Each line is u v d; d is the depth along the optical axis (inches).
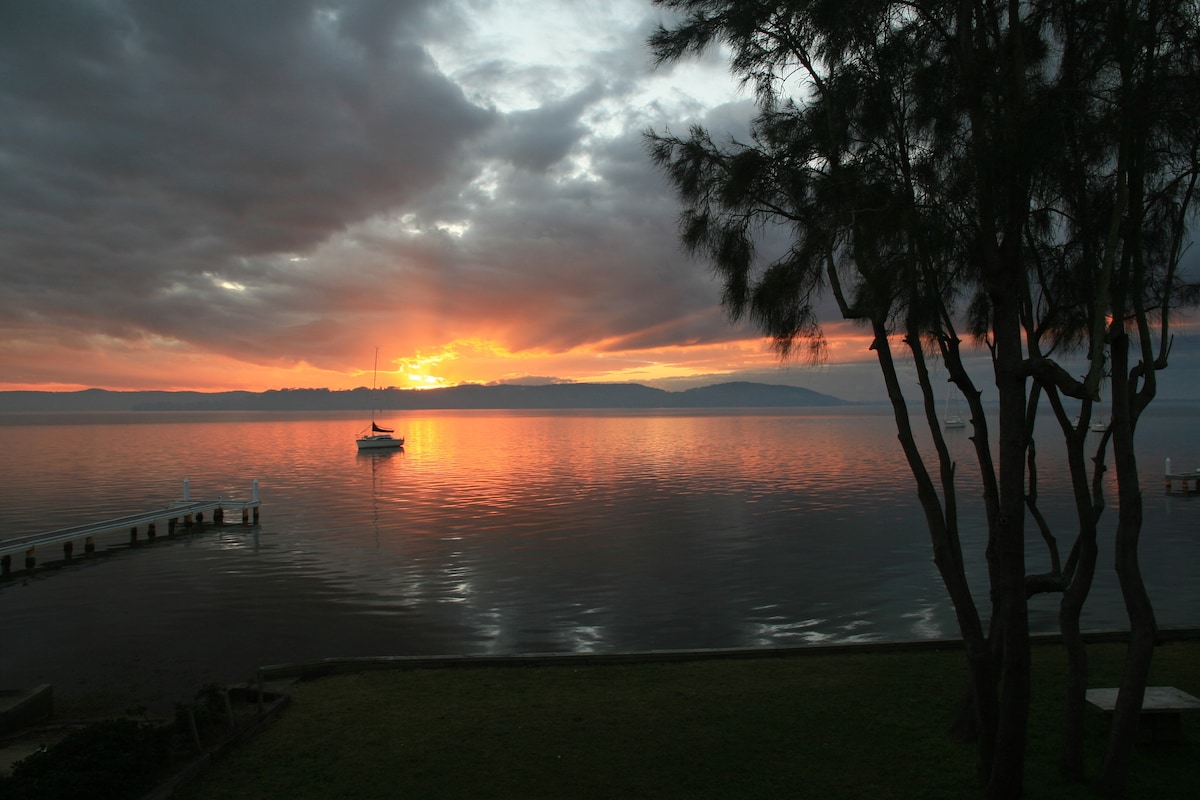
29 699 379.9
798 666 418.3
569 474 1985.7
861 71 279.7
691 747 304.7
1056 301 317.4
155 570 884.0
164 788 264.8
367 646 576.7
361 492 1633.9
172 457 2667.3
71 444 3430.1
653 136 320.5
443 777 279.1
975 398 301.4
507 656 430.9
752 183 300.5
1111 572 794.2
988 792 255.1
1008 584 249.1
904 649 447.8
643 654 433.4
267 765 291.4
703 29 302.5
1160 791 261.1
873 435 3996.1
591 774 280.8
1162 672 394.6
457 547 995.3
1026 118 240.8
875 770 281.4
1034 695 363.9
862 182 279.3
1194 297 300.5
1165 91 241.6
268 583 801.6
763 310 295.3
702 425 6048.2
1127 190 253.0
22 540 913.5
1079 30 267.4
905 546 967.6
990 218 248.5
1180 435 3358.8
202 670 519.8
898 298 284.5
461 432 4940.9
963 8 261.4
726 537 1047.0
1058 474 1722.4
